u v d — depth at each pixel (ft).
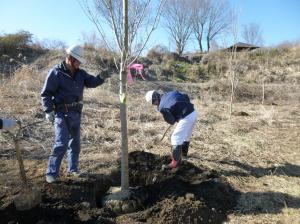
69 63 9.78
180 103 11.39
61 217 8.70
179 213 8.96
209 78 45.06
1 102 17.67
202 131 17.21
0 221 8.33
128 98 24.48
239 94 34.19
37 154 12.32
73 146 10.41
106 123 16.66
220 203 9.96
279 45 55.57
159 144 14.39
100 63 32.17
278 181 11.76
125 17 8.87
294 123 20.65
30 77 23.18
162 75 42.93
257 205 10.05
